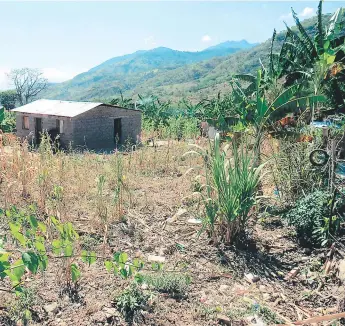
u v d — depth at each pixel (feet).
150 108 113.09
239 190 20.66
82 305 15.31
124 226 23.07
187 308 15.69
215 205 21.26
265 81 41.93
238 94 43.16
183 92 560.20
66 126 64.95
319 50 45.91
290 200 25.25
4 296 15.30
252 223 23.59
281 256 20.16
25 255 9.73
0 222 21.49
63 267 16.92
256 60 592.60
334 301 16.44
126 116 73.77
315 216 20.98
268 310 15.65
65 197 26.12
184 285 17.16
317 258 19.69
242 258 19.80
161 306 15.61
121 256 11.82
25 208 23.90
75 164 35.99
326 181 24.17
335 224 20.67
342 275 17.62
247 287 17.51
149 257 19.52
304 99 30.58
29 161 28.96
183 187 31.73
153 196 29.60
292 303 16.37
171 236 22.20
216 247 20.75
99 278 17.21
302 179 25.05
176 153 45.57
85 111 65.51
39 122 70.03
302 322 14.58
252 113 34.17
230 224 20.85
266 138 30.22
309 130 28.35
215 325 14.73
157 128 86.22
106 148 68.80
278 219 24.07
